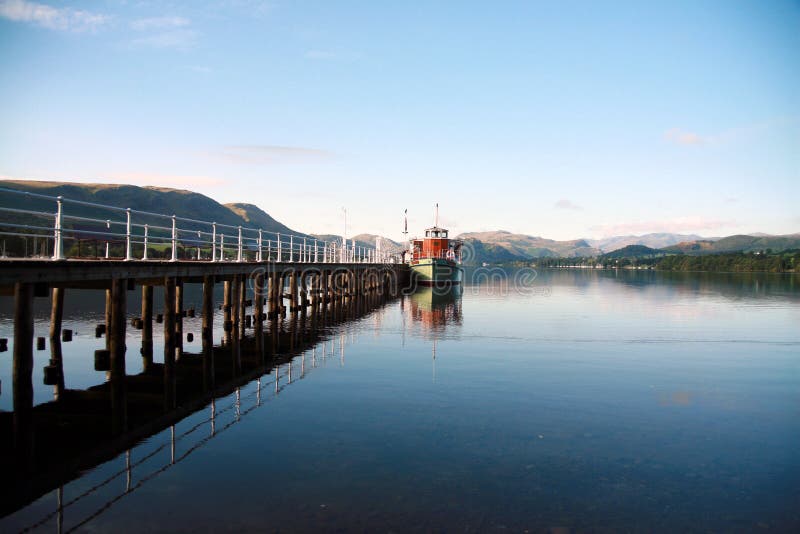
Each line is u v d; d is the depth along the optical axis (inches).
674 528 338.0
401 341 1048.8
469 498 370.9
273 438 482.9
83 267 467.2
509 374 758.5
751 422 551.2
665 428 528.4
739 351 984.3
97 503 359.6
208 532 324.2
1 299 1647.4
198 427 511.5
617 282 4313.5
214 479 396.2
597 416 564.4
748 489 394.3
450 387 677.3
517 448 466.9
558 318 1525.6
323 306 1508.4
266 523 334.0
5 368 787.4
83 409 564.7
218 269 759.7
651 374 774.5
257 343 877.8
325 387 669.9
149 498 366.0
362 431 504.1
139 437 482.6
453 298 2294.5
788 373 791.1
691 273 7253.9
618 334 1195.9
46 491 376.2
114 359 500.1
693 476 415.2
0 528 327.6
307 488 382.0
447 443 475.5
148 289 764.0
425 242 3147.1
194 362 818.8
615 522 343.6
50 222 3164.4
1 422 521.0
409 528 330.3
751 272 7308.1
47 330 1117.1
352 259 2007.9
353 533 323.6
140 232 5182.1
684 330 1275.8
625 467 430.0
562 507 361.4
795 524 345.4
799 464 441.7
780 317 1583.4
